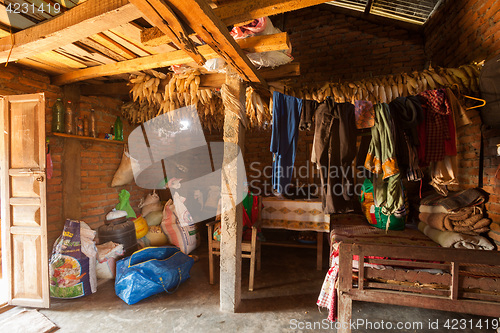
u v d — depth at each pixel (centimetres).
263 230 469
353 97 259
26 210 256
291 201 345
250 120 317
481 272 180
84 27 151
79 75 275
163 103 290
